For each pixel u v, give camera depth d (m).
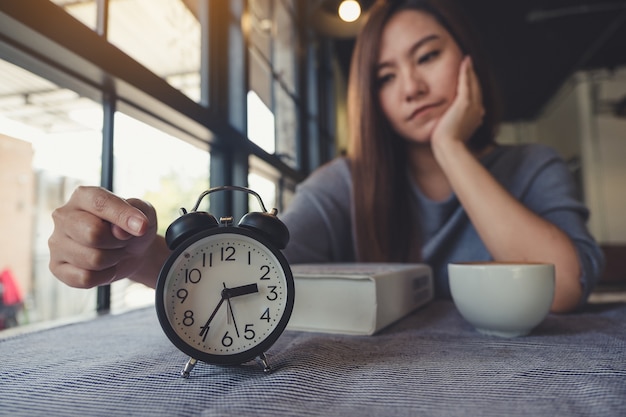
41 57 0.79
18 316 1.54
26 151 1.34
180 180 1.48
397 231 0.98
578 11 4.37
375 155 0.98
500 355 0.39
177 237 0.39
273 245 0.40
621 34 4.93
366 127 0.99
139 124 1.20
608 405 0.26
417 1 0.97
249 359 0.36
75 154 1.02
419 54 0.93
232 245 0.40
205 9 1.65
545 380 0.32
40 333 0.54
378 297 0.50
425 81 0.93
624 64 5.91
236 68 1.80
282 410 0.27
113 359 0.40
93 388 0.32
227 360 0.36
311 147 3.59
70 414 0.27
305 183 1.10
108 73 0.89
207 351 0.36
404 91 0.93
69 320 0.65
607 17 4.51
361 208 0.97
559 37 5.00
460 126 0.83
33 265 1.53
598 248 0.74
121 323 0.62
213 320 0.37
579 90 6.19
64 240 0.40
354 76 1.05
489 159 0.99
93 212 0.39
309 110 3.61
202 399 0.29
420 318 0.61
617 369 0.34
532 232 0.67
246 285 0.39
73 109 1.01
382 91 0.98
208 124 1.43
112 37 1.08
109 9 0.96
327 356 0.40
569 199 0.84
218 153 1.71
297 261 0.86
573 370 0.34
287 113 2.91
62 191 1.27
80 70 0.87
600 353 0.39
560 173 0.91
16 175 1.44
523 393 0.29
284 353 0.41
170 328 0.36
